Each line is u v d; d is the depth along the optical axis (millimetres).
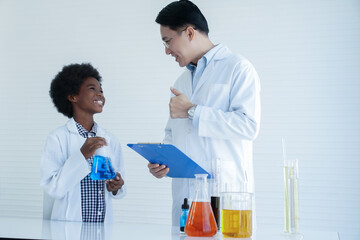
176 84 2139
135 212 3752
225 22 3736
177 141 1939
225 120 1689
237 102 1781
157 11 3945
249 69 1836
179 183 1897
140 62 3920
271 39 3629
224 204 1207
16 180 4039
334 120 3447
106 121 3918
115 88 3939
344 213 3359
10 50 4223
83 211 2154
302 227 3408
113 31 4016
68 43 4105
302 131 3488
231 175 1725
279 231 1474
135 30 3971
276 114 3545
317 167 3434
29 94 4129
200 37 1913
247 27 3688
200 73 1968
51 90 2574
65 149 2271
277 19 3641
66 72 2486
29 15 4227
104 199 2197
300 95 3523
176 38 1883
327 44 3527
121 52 3975
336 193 3387
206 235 1248
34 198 3980
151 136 3811
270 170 3510
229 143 1811
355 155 3387
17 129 4109
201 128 1715
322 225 3383
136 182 3787
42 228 1430
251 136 1710
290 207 1315
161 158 1581
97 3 4086
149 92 3867
